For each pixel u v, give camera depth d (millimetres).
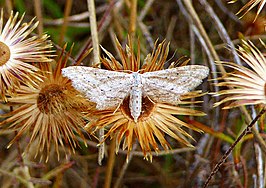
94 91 136
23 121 154
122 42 211
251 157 202
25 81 148
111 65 147
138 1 220
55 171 188
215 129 204
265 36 200
